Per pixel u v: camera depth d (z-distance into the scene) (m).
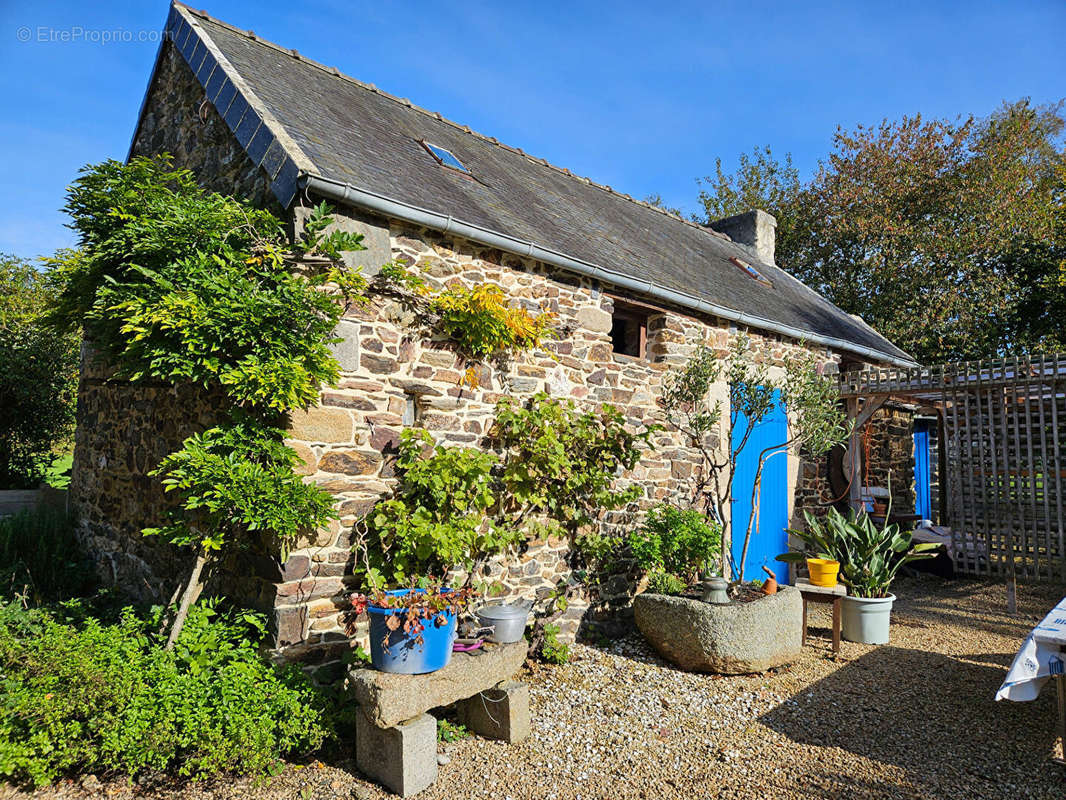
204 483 3.54
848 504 8.74
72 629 3.96
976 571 7.25
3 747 2.92
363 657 3.94
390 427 4.38
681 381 5.86
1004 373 6.90
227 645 3.70
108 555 5.93
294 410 3.91
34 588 5.39
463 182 5.85
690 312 6.69
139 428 5.54
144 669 3.46
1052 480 6.71
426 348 4.61
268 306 3.67
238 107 4.68
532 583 5.21
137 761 3.01
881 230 15.84
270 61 6.07
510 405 5.07
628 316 6.51
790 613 4.95
